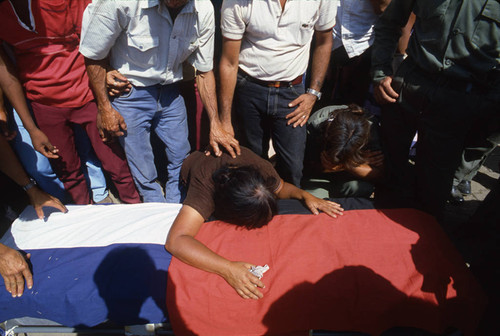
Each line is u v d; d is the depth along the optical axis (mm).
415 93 2129
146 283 1640
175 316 1608
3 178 2537
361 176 2346
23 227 1977
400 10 2172
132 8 1779
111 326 1854
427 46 2002
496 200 2217
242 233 1830
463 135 2133
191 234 1762
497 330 1682
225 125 2375
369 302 1591
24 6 1829
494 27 1775
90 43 1841
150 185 2643
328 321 1620
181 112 2506
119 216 2012
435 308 1596
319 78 2369
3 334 1838
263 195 1771
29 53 2000
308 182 2623
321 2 2066
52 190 2607
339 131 2057
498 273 1761
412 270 1668
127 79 2121
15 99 2002
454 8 1825
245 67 2266
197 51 2127
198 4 1922
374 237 1812
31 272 1708
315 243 1777
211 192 1849
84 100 2256
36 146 2148
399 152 2480
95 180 2955
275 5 1936
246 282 1583
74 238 1877
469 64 1896
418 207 2072
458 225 2807
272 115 2391
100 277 1667
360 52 2859
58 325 1849
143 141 2410
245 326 1639
